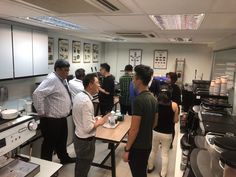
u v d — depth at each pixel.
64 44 5.30
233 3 1.73
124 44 8.03
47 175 1.52
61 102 2.73
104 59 8.17
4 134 1.32
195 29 3.42
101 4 1.87
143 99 1.92
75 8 2.05
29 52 3.34
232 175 0.97
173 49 7.57
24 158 1.63
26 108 3.14
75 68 6.00
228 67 4.09
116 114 3.27
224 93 3.26
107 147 3.82
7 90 3.45
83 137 2.21
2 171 1.41
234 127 2.24
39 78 4.18
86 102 2.13
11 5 2.01
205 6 1.85
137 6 1.91
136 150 2.01
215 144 1.25
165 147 2.86
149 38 5.46
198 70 7.44
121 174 2.96
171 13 2.19
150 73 1.93
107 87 4.11
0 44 2.78
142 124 1.95
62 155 3.10
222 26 3.02
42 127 2.74
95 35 5.20
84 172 2.37
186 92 4.42
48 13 2.37
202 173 1.28
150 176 2.97
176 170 3.04
